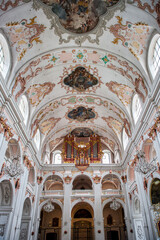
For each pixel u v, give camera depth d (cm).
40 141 2162
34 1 1085
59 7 1139
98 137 2419
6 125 1207
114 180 2505
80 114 2203
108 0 1096
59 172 2159
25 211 1814
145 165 1258
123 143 2144
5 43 1193
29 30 1226
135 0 1049
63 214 1894
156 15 1012
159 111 1140
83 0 1109
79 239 2338
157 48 1180
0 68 1188
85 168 2161
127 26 1201
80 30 1306
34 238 1784
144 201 1434
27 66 1388
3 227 1262
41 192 2059
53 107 1970
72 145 2355
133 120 1670
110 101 1875
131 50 1306
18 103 1420
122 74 1535
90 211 2523
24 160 1584
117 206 1817
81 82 1780
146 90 1312
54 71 1627
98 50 1453
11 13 1064
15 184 1409
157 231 1245
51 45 1391
